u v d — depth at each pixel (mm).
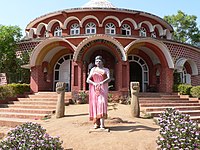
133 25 22938
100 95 8125
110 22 22406
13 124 11625
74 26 22641
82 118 10695
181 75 22594
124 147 6645
